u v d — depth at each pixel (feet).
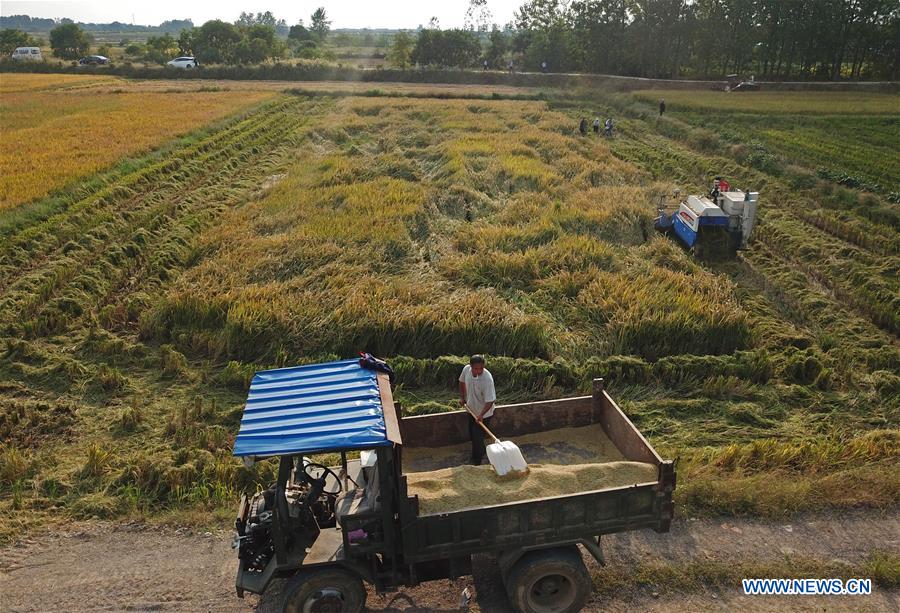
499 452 24.52
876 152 118.01
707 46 256.52
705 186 101.24
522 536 23.02
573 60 279.90
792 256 69.97
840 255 67.82
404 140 128.16
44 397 41.68
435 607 25.09
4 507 31.24
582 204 80.18
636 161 116.98
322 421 22.31
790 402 42.60
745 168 107.14
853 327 52.85
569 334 49.08
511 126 146.20
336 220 71.67
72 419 39.22
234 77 258.16
